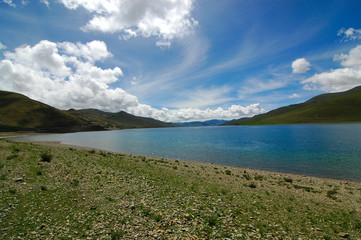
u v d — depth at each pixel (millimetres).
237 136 121812
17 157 21891
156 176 22672
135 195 14977
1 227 8844
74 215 10812
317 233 11266
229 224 11203
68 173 18562
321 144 67875
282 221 12594
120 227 9875
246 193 18703
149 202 13711
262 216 13070
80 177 17844
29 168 18156
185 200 14852
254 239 9781
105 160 30094
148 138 129250
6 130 170000
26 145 34000
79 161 25312
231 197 16734
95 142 97188
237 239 9609
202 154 55219
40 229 9102
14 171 16734
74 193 13961
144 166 29391
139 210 12156
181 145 80750
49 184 15055
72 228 9477
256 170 34531
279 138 97062
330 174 31734
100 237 8859
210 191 18172
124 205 12734
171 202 14148
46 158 22062
